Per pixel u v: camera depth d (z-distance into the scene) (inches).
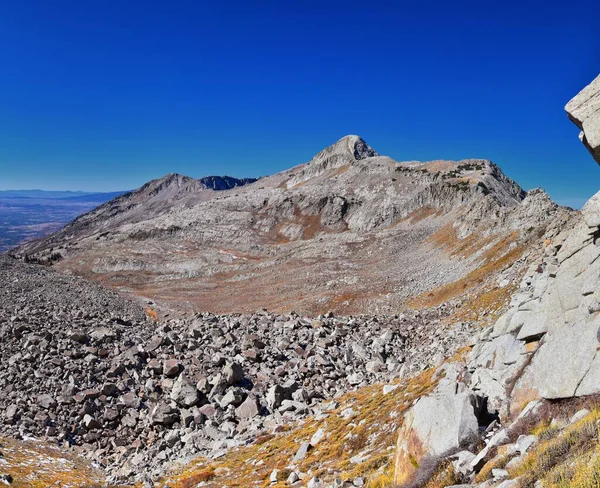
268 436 1192.8
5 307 2282.2
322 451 872.3
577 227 569.3
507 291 1861.5
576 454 325.4
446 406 539.2
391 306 3009.4
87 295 3174.2
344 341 2066.9
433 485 463.2
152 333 2160.4
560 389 449.1
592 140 472.4
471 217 4384.8
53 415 1349.7
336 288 3809.1
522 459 382.6
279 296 4079.7
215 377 1606.8
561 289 553.0
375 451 746.8
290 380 1590.8
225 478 954.1
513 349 612.7
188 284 5231.3
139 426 1393.9
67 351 1704.0
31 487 892.0
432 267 3779.5
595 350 438.3
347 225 7824.8
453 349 1350.9
